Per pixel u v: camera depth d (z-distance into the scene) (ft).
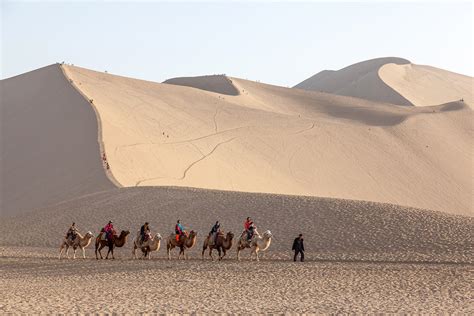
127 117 446.19
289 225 194.90
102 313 82.53
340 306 91.30
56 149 374.84
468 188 487.20
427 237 175.22
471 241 169.99
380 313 84.69
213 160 414.00
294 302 95.25
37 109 440.45
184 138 442.50
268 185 405.39
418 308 89.86
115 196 246.88
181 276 126.72
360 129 536.01
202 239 190.70
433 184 479.41
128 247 192.44
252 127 497.46
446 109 648.79
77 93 451.53
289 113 613.11
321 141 495.82
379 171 475.72
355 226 189.06
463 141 568.00
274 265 143.95
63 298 98.22
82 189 313.32
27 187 337.11
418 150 523.29
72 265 150.30
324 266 140.67
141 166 358.02
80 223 215.51
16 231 216.13
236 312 84.89
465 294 104.63
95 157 348.79
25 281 122.52
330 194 424.05
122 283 118.01
